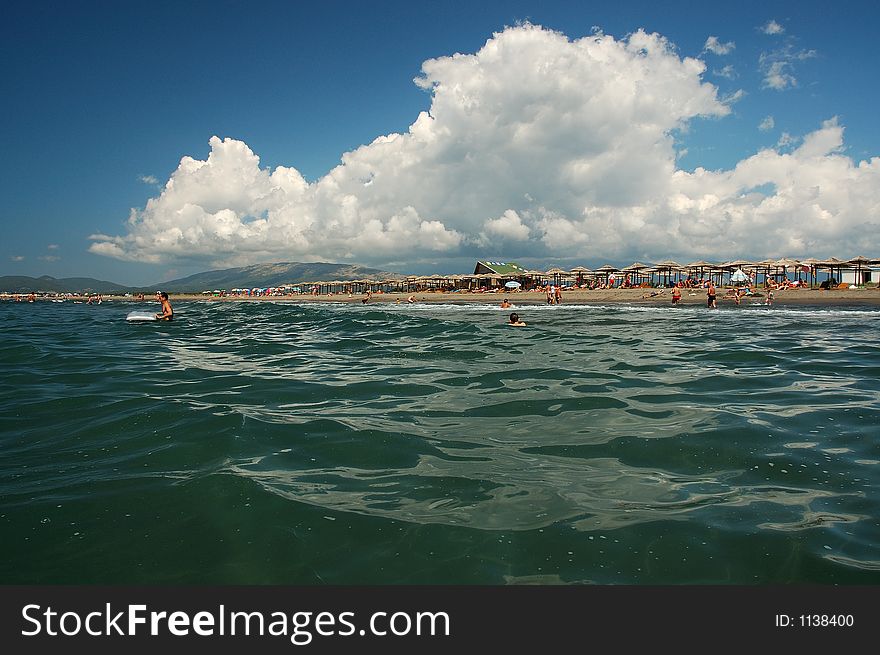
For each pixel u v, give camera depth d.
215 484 4.56
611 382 9.13
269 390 8.69
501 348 14.55
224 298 124.06
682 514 3.95
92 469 4.93
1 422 6.54
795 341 15.78
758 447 5.44
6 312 50.88
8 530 3.76
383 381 9.48
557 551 3.47
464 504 4.18
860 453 5.23
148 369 11.01
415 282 92.38
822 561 3.33
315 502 4.22
